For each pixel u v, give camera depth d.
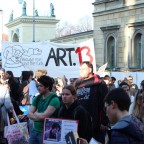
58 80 10.84
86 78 8.27
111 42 41.03
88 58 12.55
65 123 6.34
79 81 8.30
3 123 9.57
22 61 13.06
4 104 9.56
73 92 6.64
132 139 4.05
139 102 5.55
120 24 39.34
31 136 7.76
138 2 37.38
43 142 6.46
